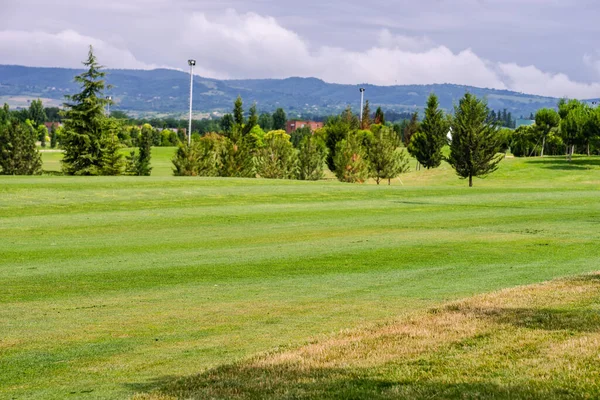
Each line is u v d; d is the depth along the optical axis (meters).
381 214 36.62
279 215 35.97
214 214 36.03
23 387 10.01
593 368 9.29
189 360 11.37
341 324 13.85
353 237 28.08
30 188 41.97
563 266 21.05
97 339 12.92
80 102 82.12
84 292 17.66
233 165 74.62
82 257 23.44
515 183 82.62
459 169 74.38
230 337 12.97
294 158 74.00
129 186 45.16
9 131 89.00
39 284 18.69
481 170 73.44
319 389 8.88
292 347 11.38
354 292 17.41
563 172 89.56
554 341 10.74
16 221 32.94
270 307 15.70
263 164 72.81
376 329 12.20
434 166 101.62
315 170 74.69
